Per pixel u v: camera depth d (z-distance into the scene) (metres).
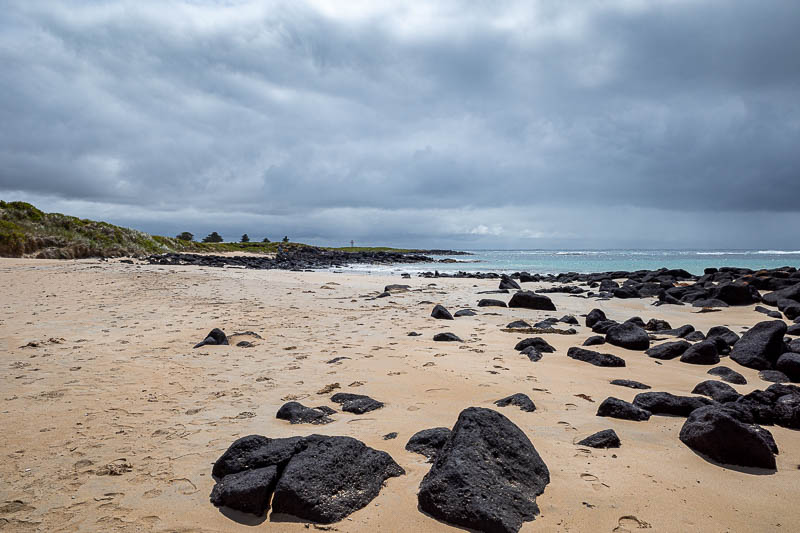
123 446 3.72
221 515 2.77
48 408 4.59
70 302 12.32
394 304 13.02
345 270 35.66
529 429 4.01
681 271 25.14
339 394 4.88
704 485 3.07
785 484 3.11
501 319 10.41
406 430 3.99
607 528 2.58
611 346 7.68
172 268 24.19
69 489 3.06
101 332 8.55
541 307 12.25
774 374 5.93
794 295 13.21
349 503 2.82
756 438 3.36
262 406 4.70
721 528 2.60
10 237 31.98
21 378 5.60
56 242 35.38
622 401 4.38
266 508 2.84
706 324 10.65
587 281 23.56
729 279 21.34
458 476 2.79
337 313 11.28
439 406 4.63
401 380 5.54
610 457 3.46
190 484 3.12
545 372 5.93
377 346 7.50
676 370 6.27
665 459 3.45
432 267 42.72
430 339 8.04
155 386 5.37
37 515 2.76
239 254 60.19
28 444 3.74
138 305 12.04
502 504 2.69
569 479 3.11
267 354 7.01
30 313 10.52
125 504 2.88
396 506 2.83
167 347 7.43
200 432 4.00
